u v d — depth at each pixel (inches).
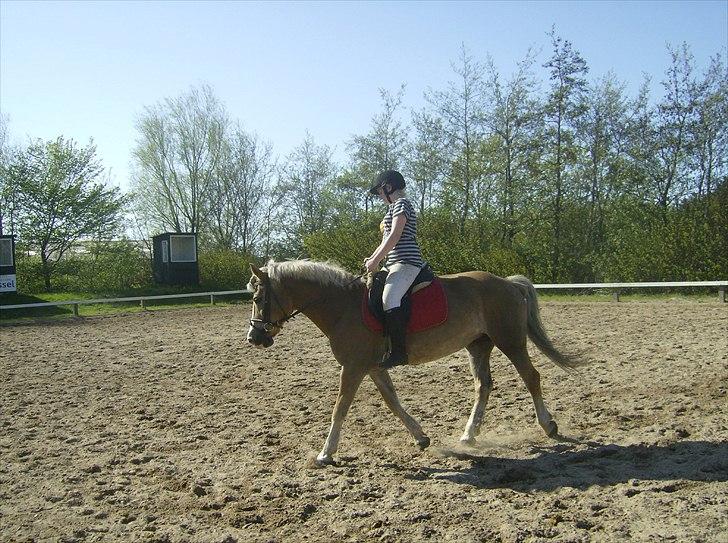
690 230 911.0
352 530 180.2
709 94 1024.2
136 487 223.5
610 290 970.7
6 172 1405.0
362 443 270.8
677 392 320.8
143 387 406.6
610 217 1083.9
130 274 1411.2
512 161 1150.3
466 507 192.4
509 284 274.8
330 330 254.7
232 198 1644.9
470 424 265.7
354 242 1229.7
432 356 256.1
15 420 329.1
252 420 315.9
